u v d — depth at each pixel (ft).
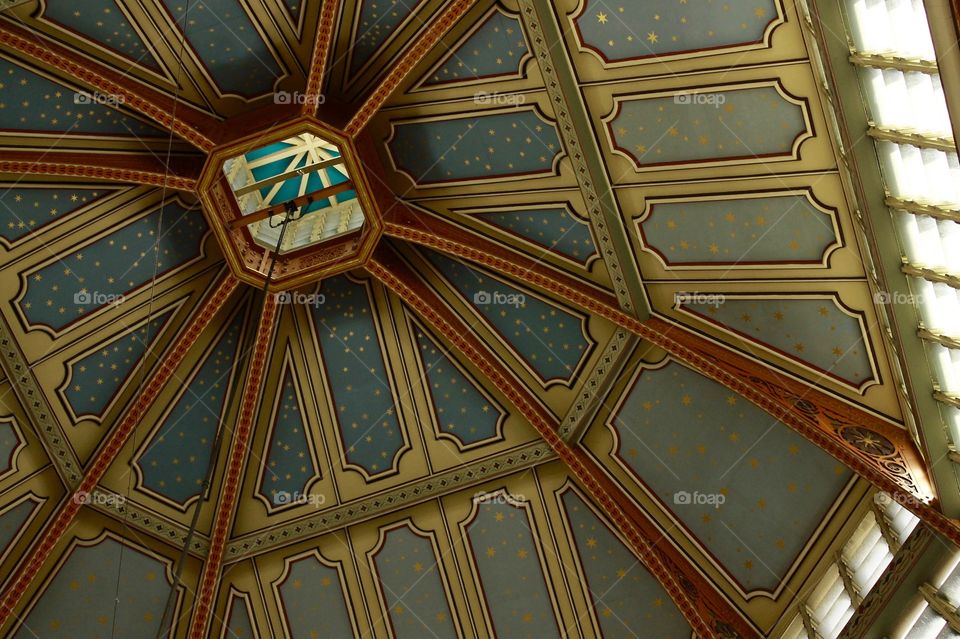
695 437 44.50
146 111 42.42
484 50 42.22
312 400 48.44
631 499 45.60
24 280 44.83
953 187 32.48
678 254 42.98
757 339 42.50
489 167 45.01
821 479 42.27
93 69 41.45
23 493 45.52
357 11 42.32
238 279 46.34
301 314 48.08
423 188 46.42
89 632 46.70
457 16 40.57
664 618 45.19
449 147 45.19
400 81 42.34
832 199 38.78
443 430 48.19
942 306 35.32
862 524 41.68
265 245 48.67
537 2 40.11
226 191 46.32
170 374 46.29
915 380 36.94
